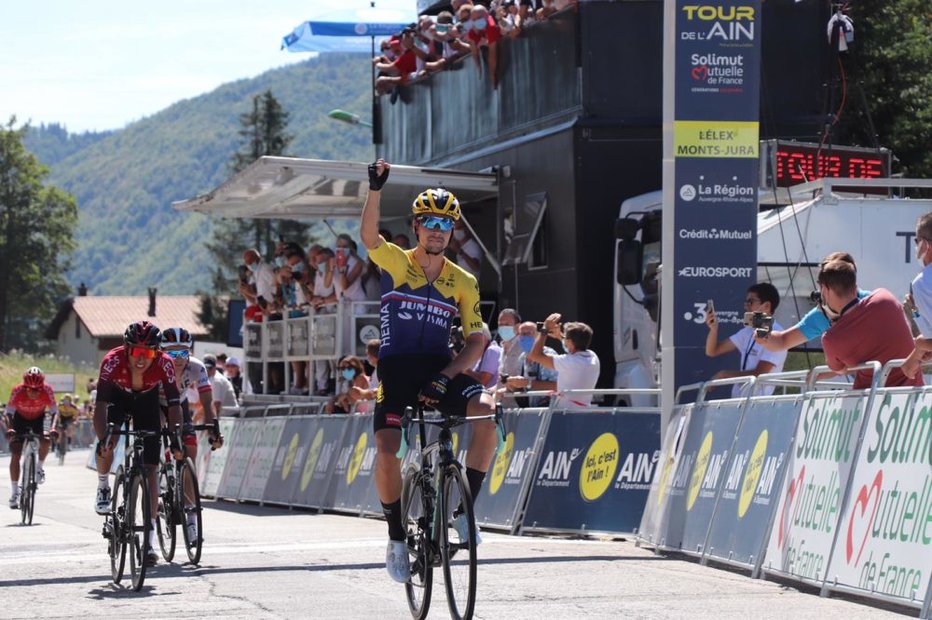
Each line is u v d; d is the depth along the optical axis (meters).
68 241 149.88
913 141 29.64
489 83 25.67
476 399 9.38
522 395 17.20
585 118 22.31
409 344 9.42
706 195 15.12
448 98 27.81
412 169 24.27
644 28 22.50
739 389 14.72
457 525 8.84
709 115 15.10
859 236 18.14
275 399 28.56
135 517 11.78
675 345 15.12
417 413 9.45
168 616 10.00
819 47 22.84
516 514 16.67
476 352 9.38
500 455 17.61
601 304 22.17
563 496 16.34
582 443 16.39
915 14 31.72
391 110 31.39
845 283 11.30
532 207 23.52
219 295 113.00
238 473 26.45
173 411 13.66
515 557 13.44
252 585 11.73
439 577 11.51
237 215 31.06
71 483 34.69
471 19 25.59
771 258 18.11
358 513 20.83
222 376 28.06
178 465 14.00
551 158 23.02
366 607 10.35
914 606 9.30
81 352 150.12
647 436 15.95
